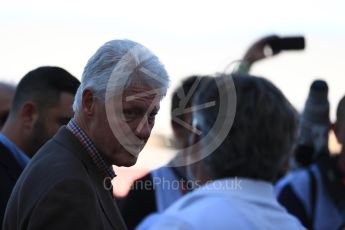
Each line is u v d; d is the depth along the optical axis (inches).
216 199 124.5
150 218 198.7
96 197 153.2
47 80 223.9
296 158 262.5
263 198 126.7
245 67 232.5
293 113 128.6
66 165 151.3
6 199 207.3
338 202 250.1
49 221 142.3
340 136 255.4
